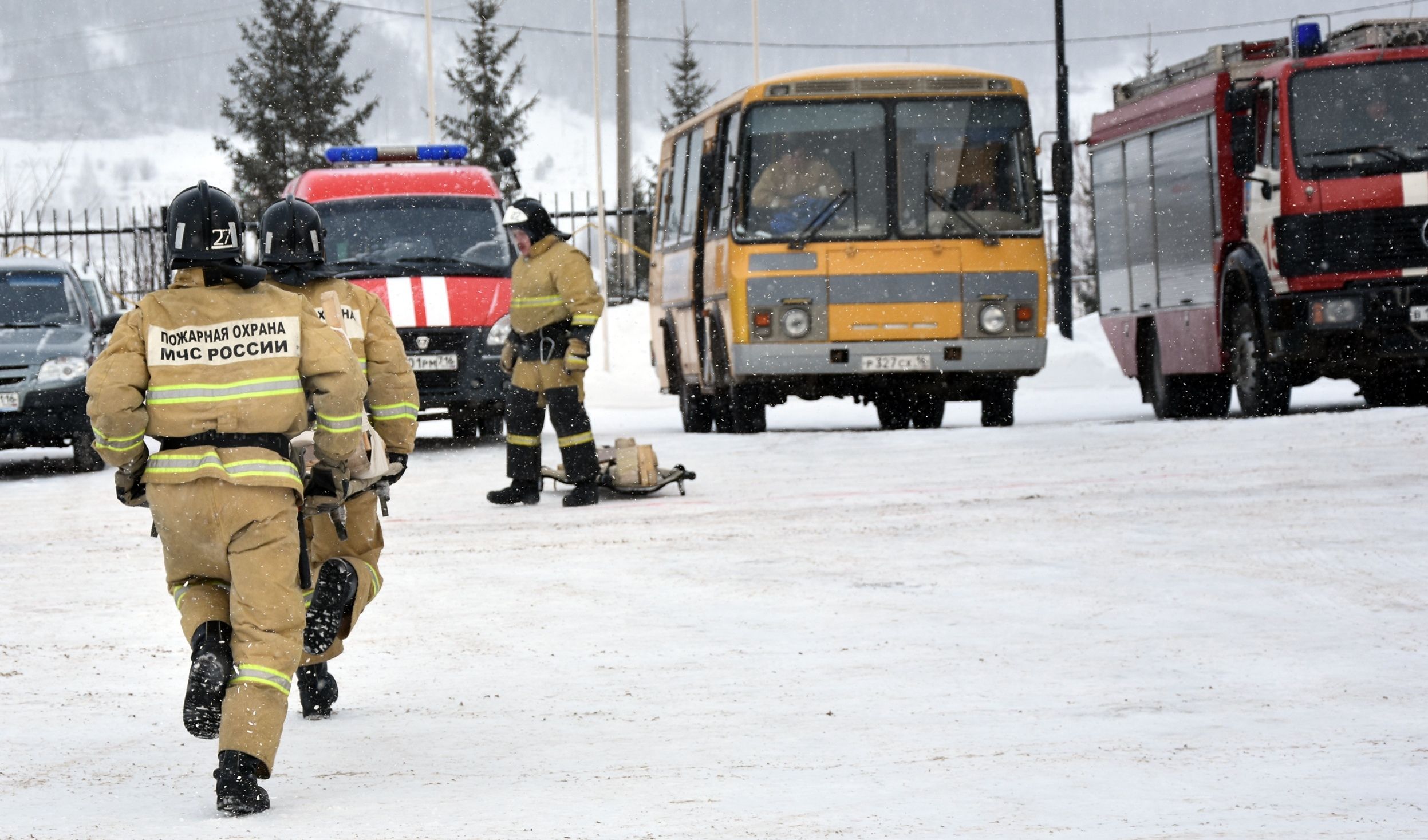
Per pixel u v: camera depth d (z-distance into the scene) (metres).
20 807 7.50
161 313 7.82
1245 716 8.73
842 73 28.53
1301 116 26.44
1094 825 6.70
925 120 28.36
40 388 26.16
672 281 34.66
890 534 16.20
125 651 11.62
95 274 32.56
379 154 31.02
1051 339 50.31
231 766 7.32
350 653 11.36
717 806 7.19
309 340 7.91
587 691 9.98
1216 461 21.02
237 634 7.63
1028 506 17.86
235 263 7.93
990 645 10.92
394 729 9.11
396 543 16.75
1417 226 26.11
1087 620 11.70
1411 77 26.44
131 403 7.66
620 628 11.98
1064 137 35.25
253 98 94.44
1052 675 9.97
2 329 27.06
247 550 7.69
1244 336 27.98
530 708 9.55
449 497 20.94
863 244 28.09
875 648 10.96
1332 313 26.11
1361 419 24.17
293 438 8.06
